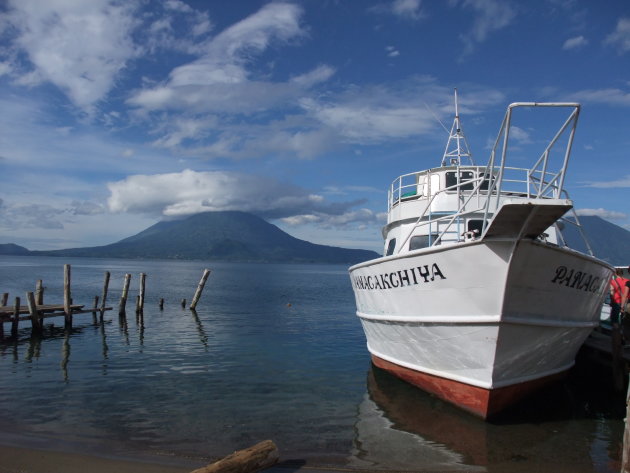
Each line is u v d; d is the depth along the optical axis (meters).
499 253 8.09
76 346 18.91
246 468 6.82
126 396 11.70
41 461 7.44
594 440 8.86
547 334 9.39
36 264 161.25
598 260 9.65
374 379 13.27
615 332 11.46
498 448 8.38
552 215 7.42
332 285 73.00
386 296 10.98
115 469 7.18
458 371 9.66
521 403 9.98
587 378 13.50
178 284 66.31
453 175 12.66
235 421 9.85
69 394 11.84
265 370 14.73
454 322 9.08
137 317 27.94
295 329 24.09
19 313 21.19
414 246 12.39
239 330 23.55
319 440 8.77
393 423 9.70
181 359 16.41
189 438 8.80
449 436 8.96
